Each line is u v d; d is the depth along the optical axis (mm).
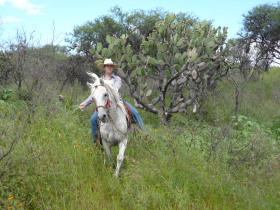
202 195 4352
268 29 18250
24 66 7617
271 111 10805
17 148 4238
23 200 3701
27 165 4000
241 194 4266
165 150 5367
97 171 4922
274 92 13312
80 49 13719
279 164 5004
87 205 3969
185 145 5664
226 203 4195
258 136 5965
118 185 4488
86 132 6348
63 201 3836
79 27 15680
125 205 4086
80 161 4934
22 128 5195
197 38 7293
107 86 4652
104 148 5129
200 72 7789
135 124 5410
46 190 3889
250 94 12500
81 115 7523
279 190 4441
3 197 3561
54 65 8688
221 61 8891
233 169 5070
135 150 5609
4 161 3830
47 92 7148
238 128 7887
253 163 5207
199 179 4488
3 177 3631
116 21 16219
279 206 4082
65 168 4605
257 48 11328
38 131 5809
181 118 7992
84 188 4332
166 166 4801
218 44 8039
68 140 5781
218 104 10320
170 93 10836
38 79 7234
